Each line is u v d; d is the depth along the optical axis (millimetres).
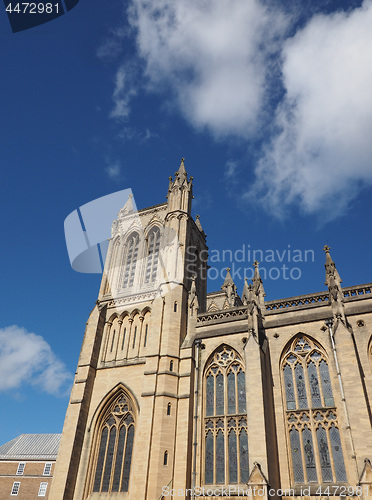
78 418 53625
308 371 47312
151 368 53812
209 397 51094
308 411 44906
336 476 40781
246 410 47656
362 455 38062
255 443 41844
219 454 46781
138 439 48938
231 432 47531
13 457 98438
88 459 51875
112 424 54250
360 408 40094
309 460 42531
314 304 51438
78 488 50031
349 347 43594
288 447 43812
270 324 51875
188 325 58375
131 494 45500
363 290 50031
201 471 46188
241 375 50531
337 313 46812
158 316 58594
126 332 61906
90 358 59000
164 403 50312
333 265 53250
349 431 40781
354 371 42156
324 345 47438
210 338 54875
